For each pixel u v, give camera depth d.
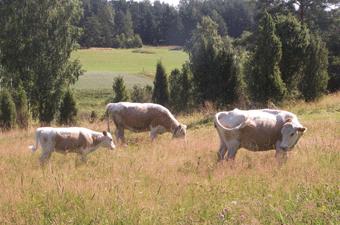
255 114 12.09
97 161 13.45
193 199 8.30
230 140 12.11
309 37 27.77
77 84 79.31
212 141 15.87
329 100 25.58
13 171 12.14
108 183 9.34
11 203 8.26
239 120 11.96
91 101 66.94
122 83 46.47
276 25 27.27
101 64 116.25
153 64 116.12
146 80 87.19
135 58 130.25
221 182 9.52
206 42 29.92
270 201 7.64
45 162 13.65
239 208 7.32
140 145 16.62
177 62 118.62
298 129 11.73
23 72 45.75
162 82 40.94
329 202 7.14
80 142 13.94
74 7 47.31
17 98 33.84
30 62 45.75
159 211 7.53
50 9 46.34
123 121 18.09
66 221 7.21
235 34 152.38
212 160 12.44
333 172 9.52
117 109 18.08
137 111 17.92
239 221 6.66
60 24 46.62
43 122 38.44
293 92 26.97
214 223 6.82
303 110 23.14
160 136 19.27
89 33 165.62
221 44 30.53
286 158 11.66
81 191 8.62
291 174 9.75
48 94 45.88
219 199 8.22
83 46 164.88
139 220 7.07
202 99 29.66
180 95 36.00
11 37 45.53
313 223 6.39
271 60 25.52
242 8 150.88
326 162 10.74
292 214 6.76
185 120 24.41
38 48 45.81
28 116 33.94
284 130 11.76
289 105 24.91
